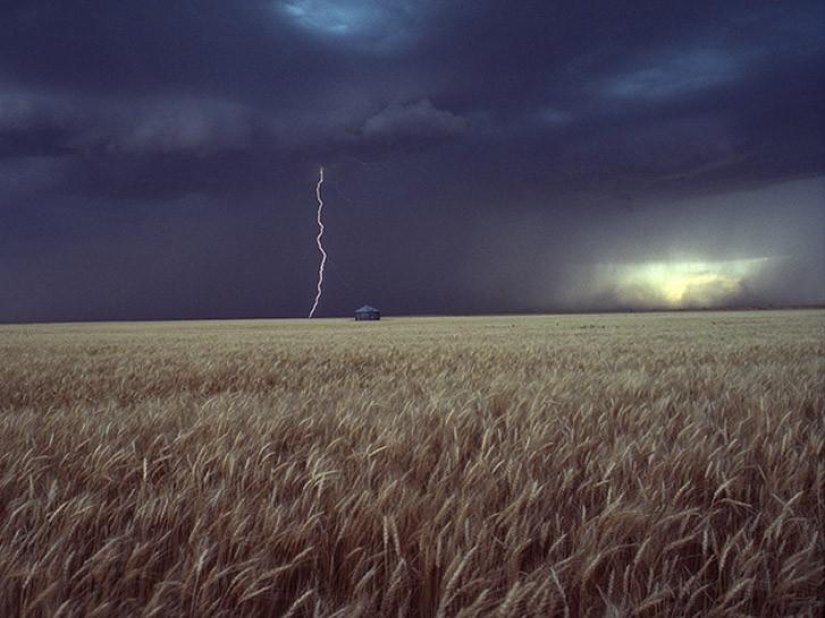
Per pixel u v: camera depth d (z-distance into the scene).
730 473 3.49
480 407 5.93
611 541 2.67
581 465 4.07
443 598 2.13
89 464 3.86
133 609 2.30
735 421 5.43
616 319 74.12
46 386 10.43
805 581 2.39
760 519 3.04
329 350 19.72
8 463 3.83
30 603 2.09
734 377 8.77
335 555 2.82
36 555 2.47
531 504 3.12
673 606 2.40
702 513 3.14
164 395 9.53
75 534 2.84
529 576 2.29
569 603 2.47
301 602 2.29
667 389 7.91
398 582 2.31
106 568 2.38
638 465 3.88
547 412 5.58
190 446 4.36
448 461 3.87
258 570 2.42
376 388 8.39
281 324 78.81
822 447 4.14
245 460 3.87
